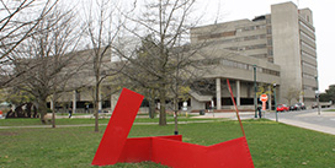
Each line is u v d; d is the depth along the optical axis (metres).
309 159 7.92
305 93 89.75
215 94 60.78
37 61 12.52
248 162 6.11
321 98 120.12
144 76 18.05
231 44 69.38
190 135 14.17
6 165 7.16
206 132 15.66
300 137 12.71
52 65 14.52
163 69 16.59
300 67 86.69
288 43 82.00
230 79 59.81
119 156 7.46
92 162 7.18
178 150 6.81
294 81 81.06
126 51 19.14
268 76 74.25
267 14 85.25
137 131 16.61
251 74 65.31
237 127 18.75
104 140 7.25
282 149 9.53
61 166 7.04
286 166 7.12
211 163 5.88
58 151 9.25
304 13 101.88
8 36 9.18
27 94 24.45
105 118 33.53
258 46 85.44
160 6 18.56
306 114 39.44
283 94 82.19
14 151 9.27
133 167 7.03
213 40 20.23
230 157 5.98
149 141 7.90
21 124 22.97
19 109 34.31
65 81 17.42
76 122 25.84
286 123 22.11
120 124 7.40
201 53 19.20
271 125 20.09
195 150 6.27
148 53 16.97
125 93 7.50
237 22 88.31
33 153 8.85
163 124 21.39
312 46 100.00
